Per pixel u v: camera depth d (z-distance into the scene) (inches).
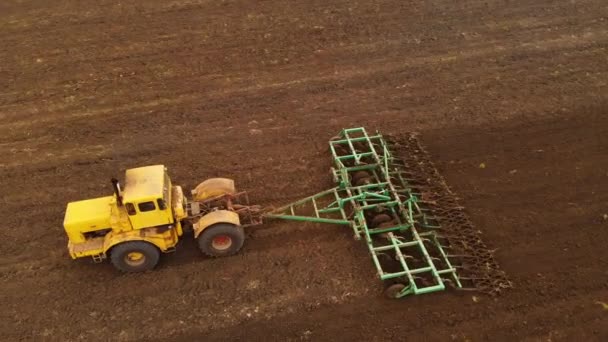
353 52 847.7
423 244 539.8
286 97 757.9
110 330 478.9
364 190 587.2
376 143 671.1
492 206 590.2
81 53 860.6
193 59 840.3
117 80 799.1
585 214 575.8
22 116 735.1
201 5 987.9
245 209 554.3
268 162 654.5
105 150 676.1
